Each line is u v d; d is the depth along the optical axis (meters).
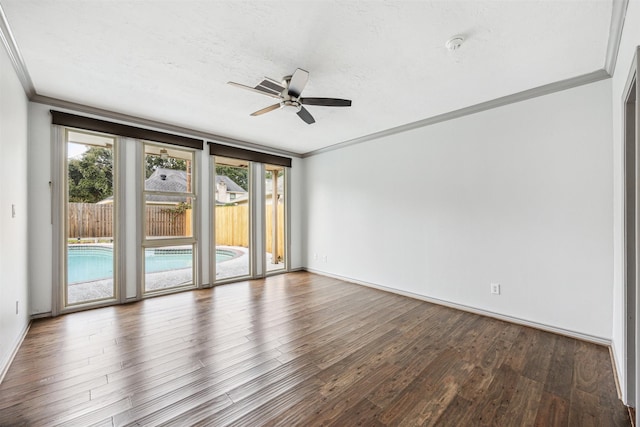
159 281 4.66
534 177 2.88
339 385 1.93
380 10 1.79
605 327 2.49
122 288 3.64
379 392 1.85
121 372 2.07
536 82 2.73
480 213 3.28
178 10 1.79
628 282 1.81
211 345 2.50
